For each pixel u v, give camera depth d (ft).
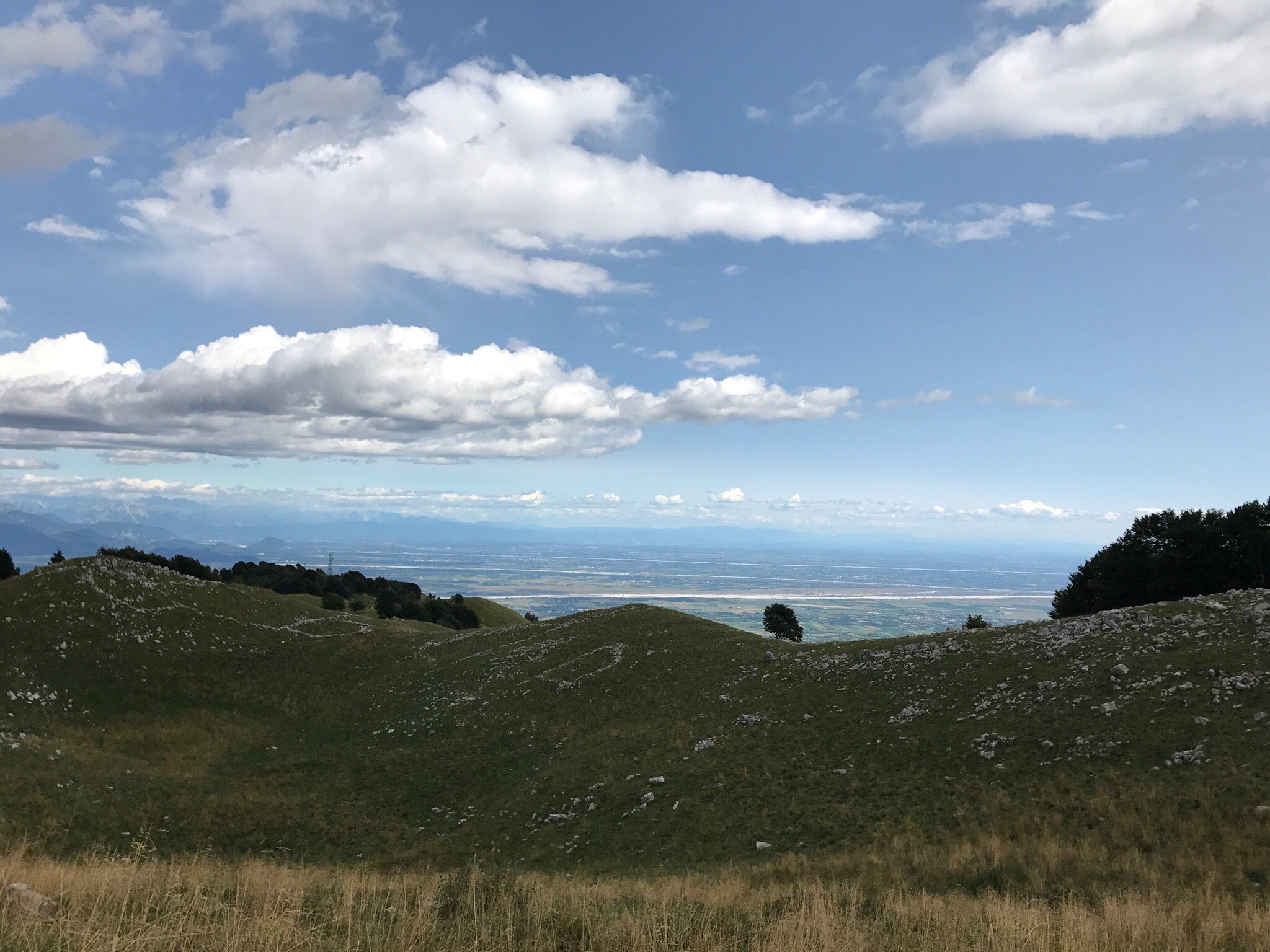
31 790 137.18
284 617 308.19
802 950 46.21
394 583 530.27
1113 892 67.67
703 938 48.11
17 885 45.34
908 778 115.75
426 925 46.80
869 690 160.86
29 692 202.69
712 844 108.68
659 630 255.09
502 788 155.43
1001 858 81.71
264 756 199.31
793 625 342.44
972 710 134.92
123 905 43.45
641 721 178.70
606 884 84.28
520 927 48.73
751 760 137.49
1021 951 46.24
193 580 306.55
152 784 154.61
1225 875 69.92
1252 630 132.36
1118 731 110.42
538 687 212.84
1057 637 156.97
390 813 149.38
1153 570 237.25
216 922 44.96
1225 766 92.22
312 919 48.98
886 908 61.31
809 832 104.94
